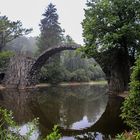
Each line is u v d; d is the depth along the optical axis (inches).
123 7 1528.1
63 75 3489.2
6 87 2486.5
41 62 2583.7
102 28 1553.9
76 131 737.6
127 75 1648.6
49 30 3412.9
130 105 493.4
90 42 1599.4
